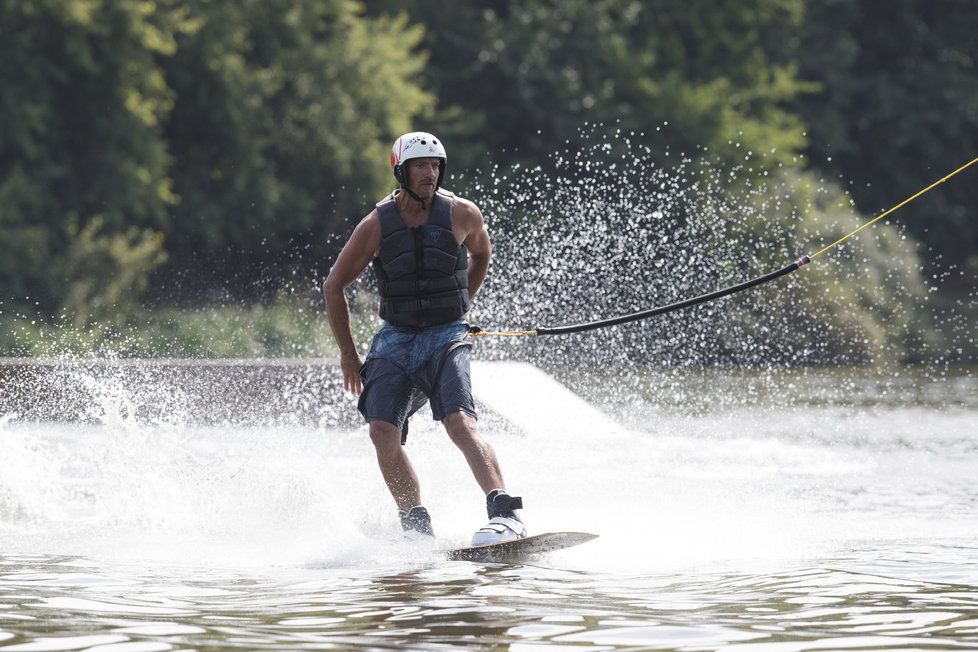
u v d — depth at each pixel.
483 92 128.62
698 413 54.06
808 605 15.48
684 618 14.69
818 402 62.62
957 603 15.60
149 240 94.69
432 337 21.73
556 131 124.31
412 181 21.53
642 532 22.09
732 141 123.56
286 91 113.25
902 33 172.62
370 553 19.64
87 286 86.88
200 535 21.33
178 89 106.12
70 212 94.81
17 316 83.62
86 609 15.15
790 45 158.50
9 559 19.14
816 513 24.94
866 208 164.12
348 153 111.62
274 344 80.00
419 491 21.66
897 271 112.75
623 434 41.53
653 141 123.06
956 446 40.88
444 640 13.52
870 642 13.55
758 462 35.22
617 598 15.91
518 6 135.00
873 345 103.44
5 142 92.44
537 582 17.08
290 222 110.69
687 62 141.12
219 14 105.81
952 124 163.00
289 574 17.78
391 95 115.50
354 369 22.47
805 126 150.50
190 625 14.22
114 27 96.12
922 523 23.50
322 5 115.94
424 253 21.58
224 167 107.94
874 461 36.09
